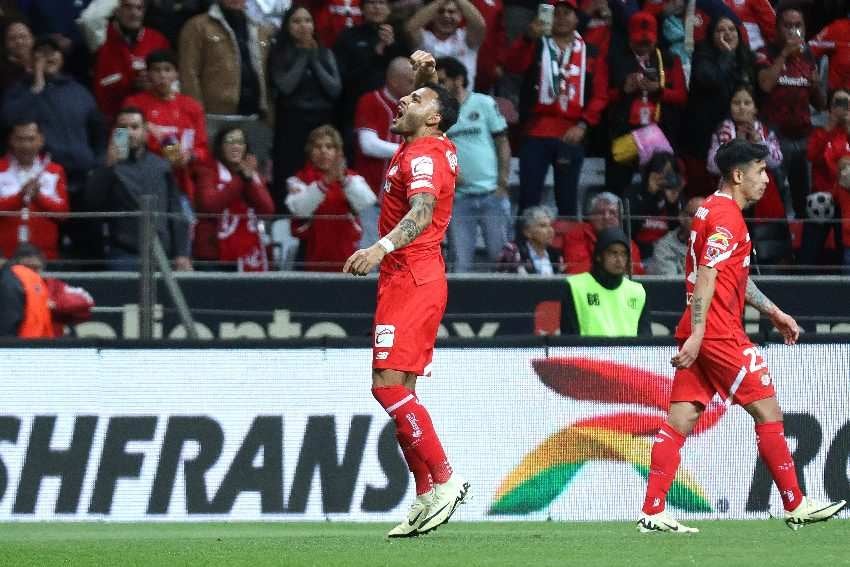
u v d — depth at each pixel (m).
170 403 32.88
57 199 39.41
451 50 45.72
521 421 33.00
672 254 39.72
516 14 49.94
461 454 32.84
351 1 46.09
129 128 38.53
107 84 43.94
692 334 25.91
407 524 24.80
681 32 47.62
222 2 44.03
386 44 45.00
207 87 44.00
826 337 33.53
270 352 33.03
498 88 47.53
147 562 20.42
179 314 36.06
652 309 38.91
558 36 45.50
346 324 38.12
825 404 33.50
